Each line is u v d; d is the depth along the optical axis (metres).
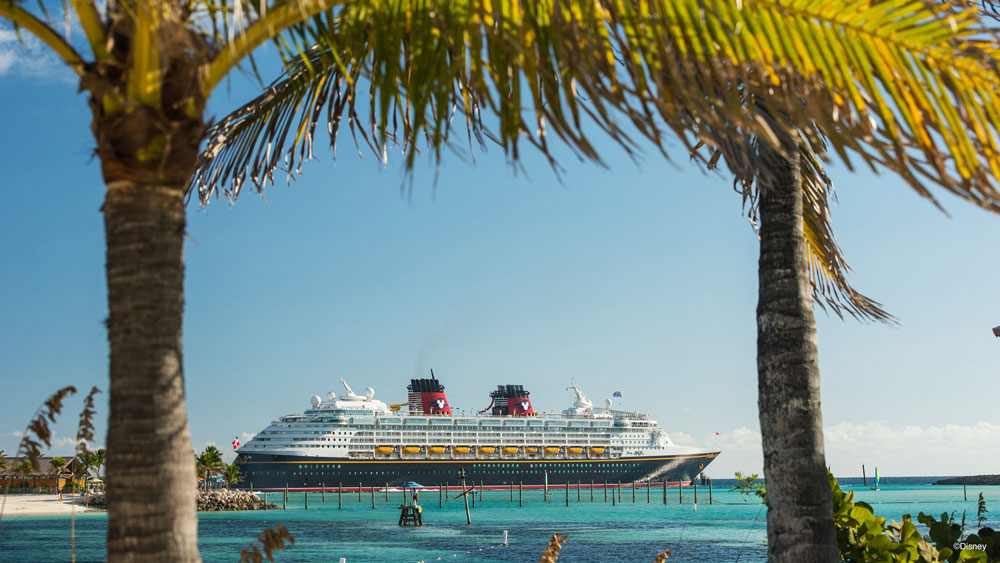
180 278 3.43
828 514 5.67
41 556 41.53
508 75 3.45
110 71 3.34
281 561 41.16
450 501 106.50
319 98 5.77
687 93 3.12
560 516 78.75
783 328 5.92
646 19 3.24
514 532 59.62
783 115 5.57
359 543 51.34
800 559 5.55
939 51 3.24
